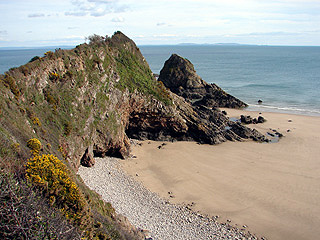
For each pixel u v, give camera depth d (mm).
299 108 88312
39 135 29453
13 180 14250
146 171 46688
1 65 172000
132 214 32281
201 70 197000
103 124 47688
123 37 68562
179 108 66438
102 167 45219
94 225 19844
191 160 51656
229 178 44375
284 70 186875
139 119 60969
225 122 72062
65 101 39219
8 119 24203
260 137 62938
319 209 35750
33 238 11547
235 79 150625
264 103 96812
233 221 33312
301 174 45438
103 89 49469
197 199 38188
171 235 28938
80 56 46312
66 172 20844
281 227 32312
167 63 115312
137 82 59875
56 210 16547
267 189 40812
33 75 34500
